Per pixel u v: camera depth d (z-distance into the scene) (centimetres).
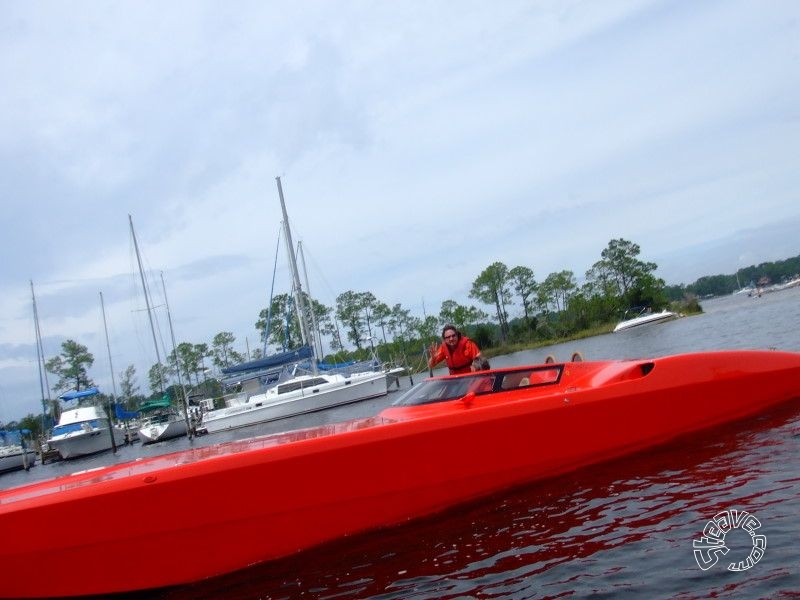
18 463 3894
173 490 468
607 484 569
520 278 7312
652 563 413
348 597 429
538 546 464
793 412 699
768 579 371
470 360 793
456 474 553
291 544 505
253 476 486
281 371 3011
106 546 460
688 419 659
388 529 535
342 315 6988
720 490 513
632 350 2402
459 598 405
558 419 595
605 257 7312
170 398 4169
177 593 479
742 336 1917
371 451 520
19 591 454
